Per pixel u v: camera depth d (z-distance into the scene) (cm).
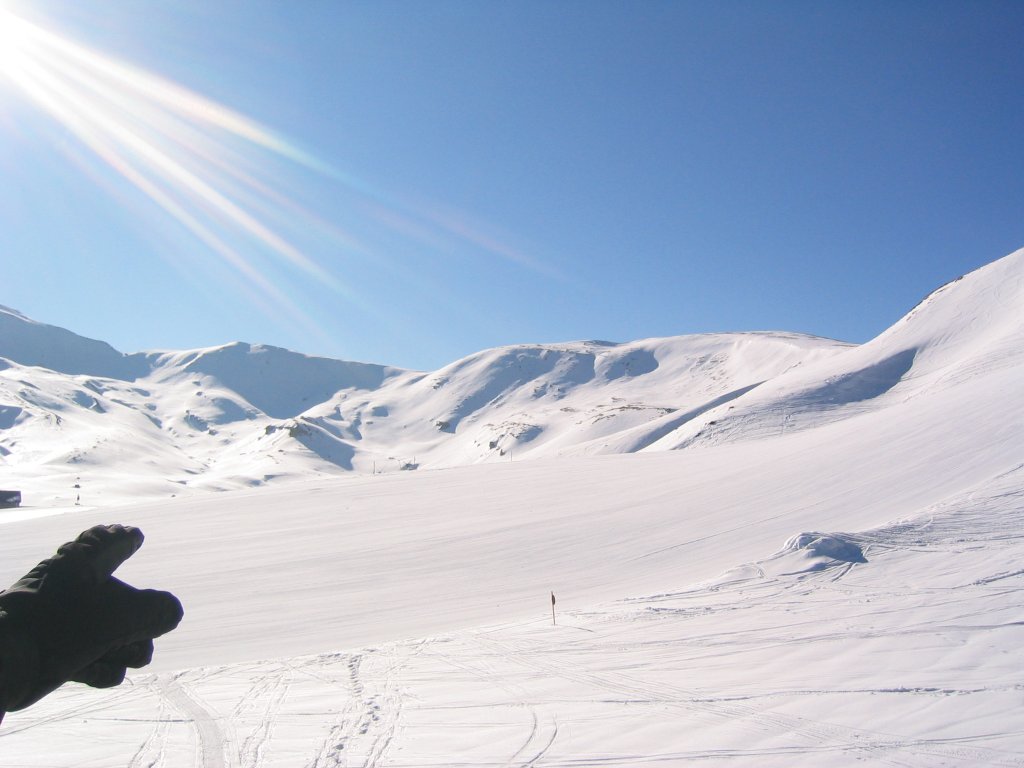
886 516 2795
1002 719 986
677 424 11112
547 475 5600
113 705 1365
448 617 2283
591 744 1004
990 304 8481
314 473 16750
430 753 1012
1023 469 2888
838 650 1354
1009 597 1612
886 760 891
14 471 13112
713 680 1248
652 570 2712
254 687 1459
